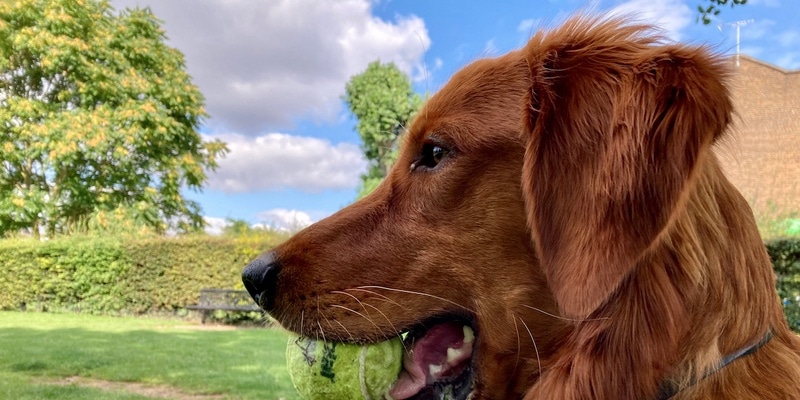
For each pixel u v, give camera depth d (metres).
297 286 0.39
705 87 0.30
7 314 2.68
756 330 0.32
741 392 0.31
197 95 4.55
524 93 0.36
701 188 0.32
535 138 0.33
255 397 1.01
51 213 3.79
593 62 0.33
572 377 0.32
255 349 1.59
